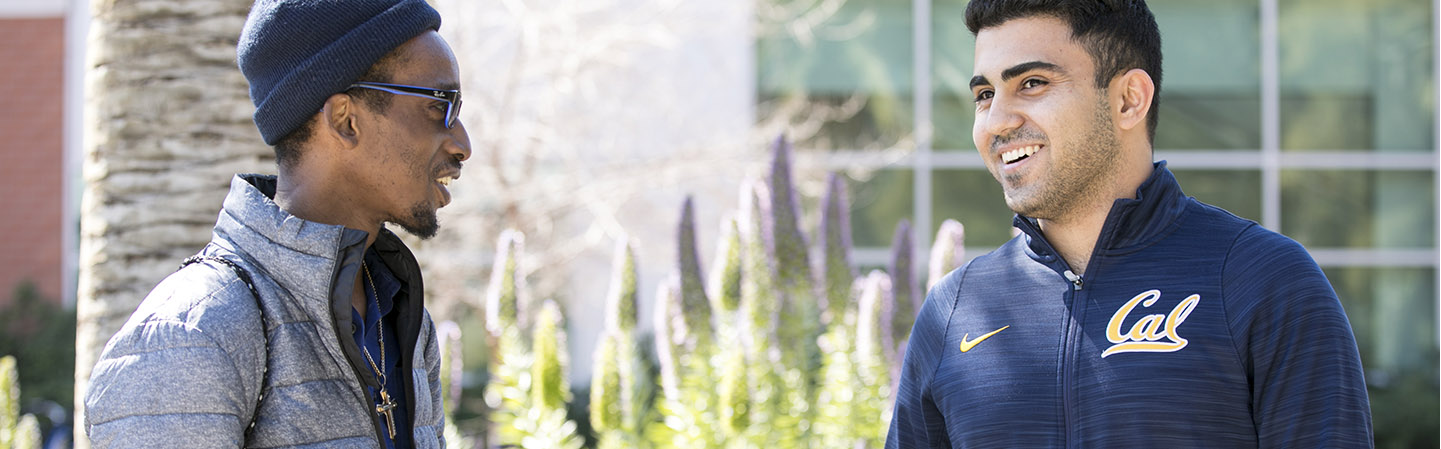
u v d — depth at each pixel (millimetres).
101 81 3002
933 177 9742
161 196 2969
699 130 9023
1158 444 1752
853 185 9688
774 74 9664
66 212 10742
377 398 1762
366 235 1687
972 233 9734
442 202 1830
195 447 1495
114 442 1480
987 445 1904
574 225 9117
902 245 3939
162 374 1501
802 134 8867
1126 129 1921
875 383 3898
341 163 1709
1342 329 1716
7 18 10758
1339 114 9945
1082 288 1899
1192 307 1792
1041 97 1904
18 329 10156
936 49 9750
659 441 4113
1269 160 9938
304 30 1656
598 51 8531
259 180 1796
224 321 1562
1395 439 8664
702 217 8719
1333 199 9969
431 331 2057
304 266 1642
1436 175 9930
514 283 4176
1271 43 9914
